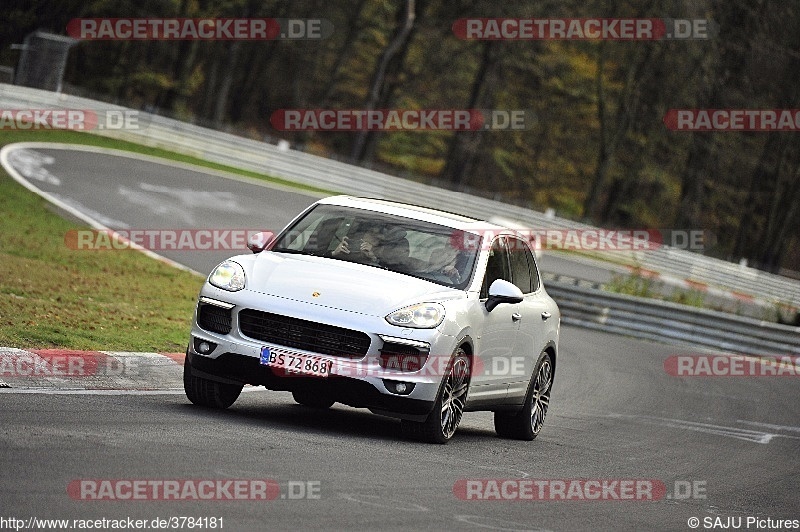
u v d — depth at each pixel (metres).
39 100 134.38
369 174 162.25
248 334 31.58
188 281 77.12
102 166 122.38
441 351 31.75
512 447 36.38
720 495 32.25
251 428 30.70
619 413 50.97
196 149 151.12
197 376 32.50
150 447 25.75
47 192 101.12
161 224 101.00
